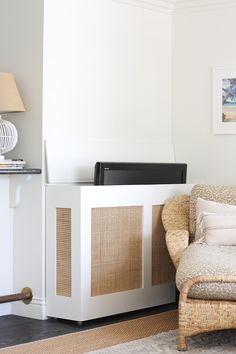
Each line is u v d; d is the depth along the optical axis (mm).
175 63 6465
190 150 6418
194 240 5648
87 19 5801
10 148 5406
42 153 5492
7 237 5605
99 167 5527
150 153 6273
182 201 5836
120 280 5590
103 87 5941
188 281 4684
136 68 6199
